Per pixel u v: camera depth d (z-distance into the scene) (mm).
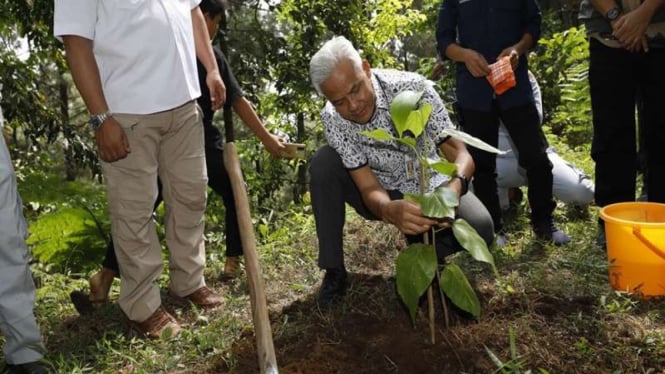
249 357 2771
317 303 3166
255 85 7418
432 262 2373
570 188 4340
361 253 4000
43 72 9008
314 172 3111
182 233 3396
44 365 2826
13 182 2615
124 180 2949
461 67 3969
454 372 2541
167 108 2945
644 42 3389
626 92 3594
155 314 3176
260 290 2654
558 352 2631
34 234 4613
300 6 6840
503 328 2797
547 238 3963
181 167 3223
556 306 2994
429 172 3041
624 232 3115
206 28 3414
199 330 3121
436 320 2941
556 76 6992
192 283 3492
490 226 3035
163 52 2920
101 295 3545
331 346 2764
